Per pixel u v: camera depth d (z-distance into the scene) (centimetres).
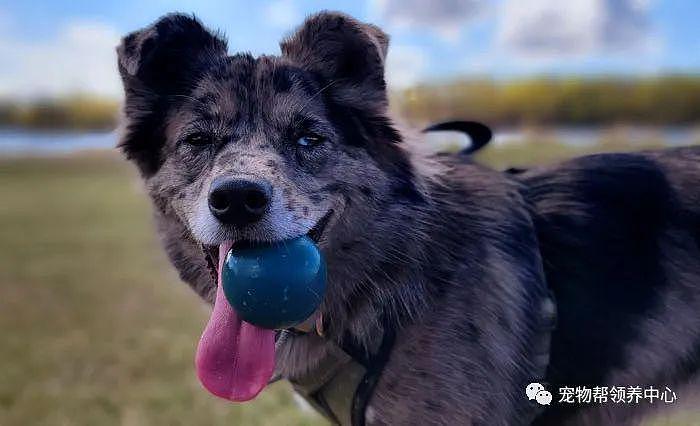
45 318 106
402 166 42
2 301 116
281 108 41
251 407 72
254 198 36
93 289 123
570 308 41
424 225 40
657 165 45
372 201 40
